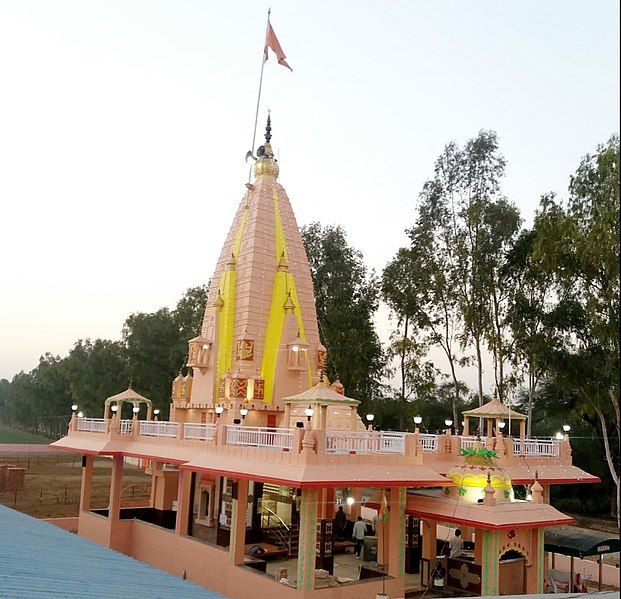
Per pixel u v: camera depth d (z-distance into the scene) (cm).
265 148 3872
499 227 4484
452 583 2353
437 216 4844
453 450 2859
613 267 3102
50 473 6731
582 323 3531
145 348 7500
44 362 14162
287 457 2133
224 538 2730
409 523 2681
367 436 2269
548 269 3531
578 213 3406
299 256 3722
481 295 4444
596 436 4950
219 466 2388
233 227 3853
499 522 2106
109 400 3631
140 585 1243
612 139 3219
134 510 3425
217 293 3619
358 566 2706
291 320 3431
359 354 5253
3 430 17275
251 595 2234
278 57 4034
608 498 4766
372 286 5584
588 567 3064
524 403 5788
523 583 2255
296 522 2883
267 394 3322
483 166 4728
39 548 1508
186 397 3644
